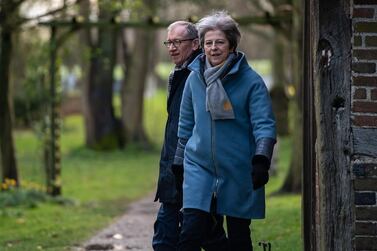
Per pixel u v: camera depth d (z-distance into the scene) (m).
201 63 8.47
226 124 8.28
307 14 8.95
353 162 8.32
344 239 8.29
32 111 26.62
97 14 27.11
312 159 8.80
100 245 13.72
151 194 26.52
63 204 21.56
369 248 8.34
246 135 8.31
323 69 8.28
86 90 42.72
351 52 8.31
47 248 13.62
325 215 8.31
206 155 8.28
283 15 21.81
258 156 7.91
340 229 8.29
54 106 22.77
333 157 8.28
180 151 8.61
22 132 43.81
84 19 22.31
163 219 9.16
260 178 7.86
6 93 22.06
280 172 31.98
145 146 43.38
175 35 9.12
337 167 8.28
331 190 8.30
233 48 8.38
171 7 39.66
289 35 22.52
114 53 41.75
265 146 7.96
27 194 20.75
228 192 8.29
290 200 20.05
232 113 8.23
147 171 34.78
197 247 8.24
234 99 8.27
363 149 8.32
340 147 8.27
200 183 8.24
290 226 14.59
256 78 8.30
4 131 22.08
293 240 12.84
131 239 14.51
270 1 25.02
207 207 8.23
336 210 8.28
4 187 20.38
